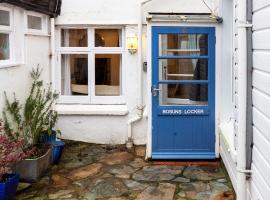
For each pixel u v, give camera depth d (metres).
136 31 7.33
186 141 6.59
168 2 7.18
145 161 6.55
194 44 6.45
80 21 7.36
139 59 7.30
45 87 7.22
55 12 7.21
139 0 7.18
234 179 5.10
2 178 4.81
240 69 4.14
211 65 6.45
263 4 3.59
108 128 7.54
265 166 3.58
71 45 7.65
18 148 5.34
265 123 3.56
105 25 7.41
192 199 5.00
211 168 6.20
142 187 5.41
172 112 6.52
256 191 3.95
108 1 7.32
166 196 5.10
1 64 5.60
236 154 4.59
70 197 5.12
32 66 6.66
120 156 6.82
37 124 6.55
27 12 6.41
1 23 5.71
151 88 6.51
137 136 7.52
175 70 6.51
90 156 6.82
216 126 6.51
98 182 5.61
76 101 7.59
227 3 6.25
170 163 6.46
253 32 4.05
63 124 7.57
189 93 6.54
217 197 5.04
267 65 3.47
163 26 6.39
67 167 6.26
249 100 4.16
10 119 5.81
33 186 5.49
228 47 6.29
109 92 7.65
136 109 7.46
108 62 7.59
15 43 6.11
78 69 7.69
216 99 6.48
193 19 6.30
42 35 7.01
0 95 5.54
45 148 6.20
